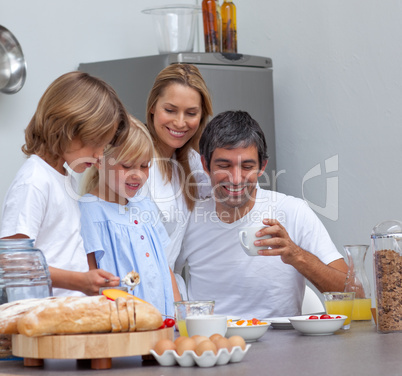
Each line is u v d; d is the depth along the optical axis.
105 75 3.17
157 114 2.37
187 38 3.17
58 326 1.22
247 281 2.26
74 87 1.75
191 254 2.34
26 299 1.35
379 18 3.10
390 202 3.07
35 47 3.09
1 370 1.26
